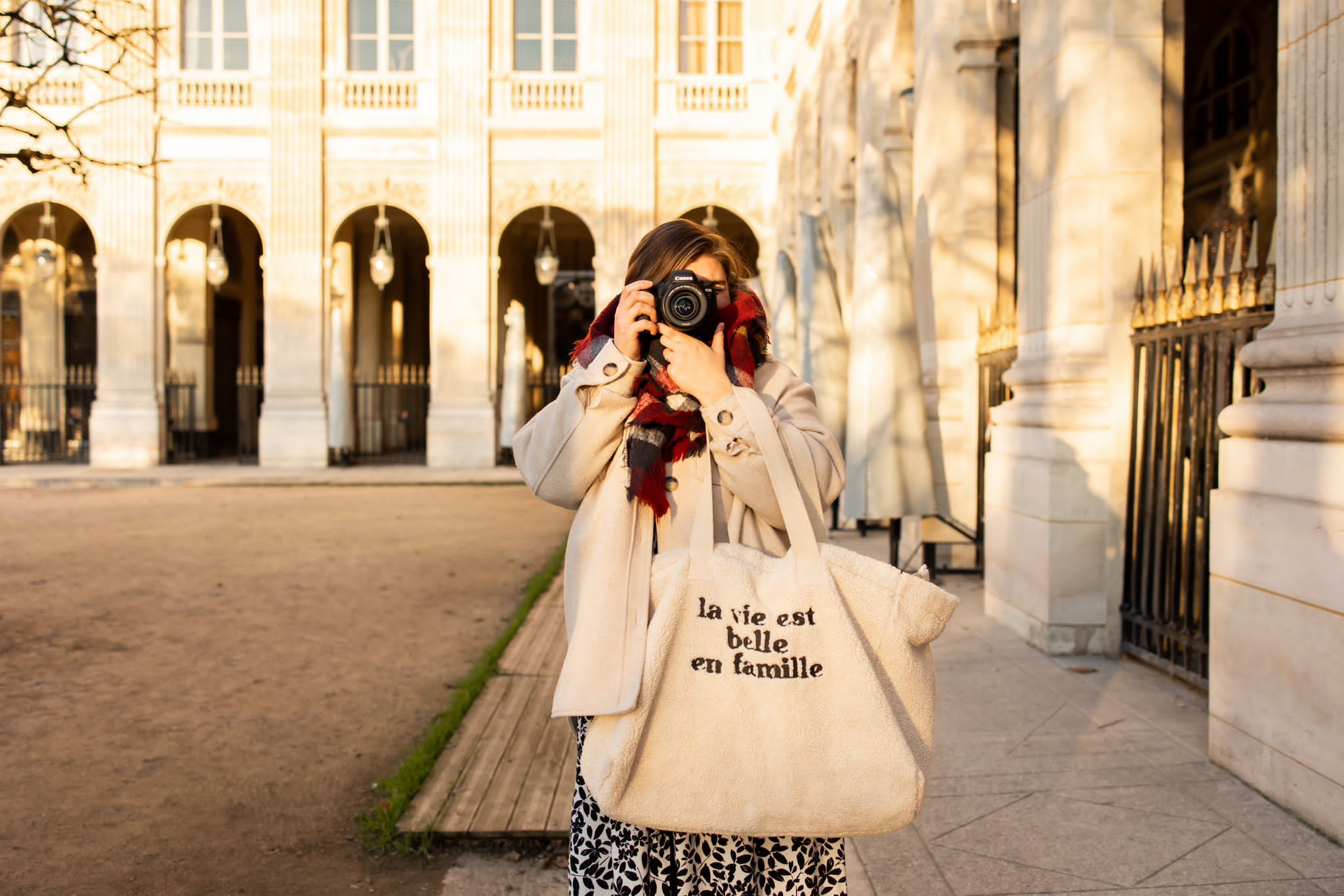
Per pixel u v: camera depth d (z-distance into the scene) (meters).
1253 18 10.05
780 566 1.72
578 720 1.84
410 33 21.94
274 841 3.56
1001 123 8.18
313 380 21.66
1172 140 5.32
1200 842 3.20
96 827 3.67
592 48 21.97
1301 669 3.32
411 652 6.23
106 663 5.94
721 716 1.64
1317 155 3.28
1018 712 4.53
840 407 9.25
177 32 21.50
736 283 1.98
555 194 21.81
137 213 21.41
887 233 6.88
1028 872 3.05
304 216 21.53
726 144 21.95
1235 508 3.68
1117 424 5.37
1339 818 3.15
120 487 17.94
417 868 3.36
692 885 1.81
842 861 1.89
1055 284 5.62
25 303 24.25
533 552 10.41
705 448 1.83
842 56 12.76
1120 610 5.43
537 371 29.22
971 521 8.23
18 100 5.25
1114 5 5.29
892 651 1.69
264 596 7.97
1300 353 3.26
